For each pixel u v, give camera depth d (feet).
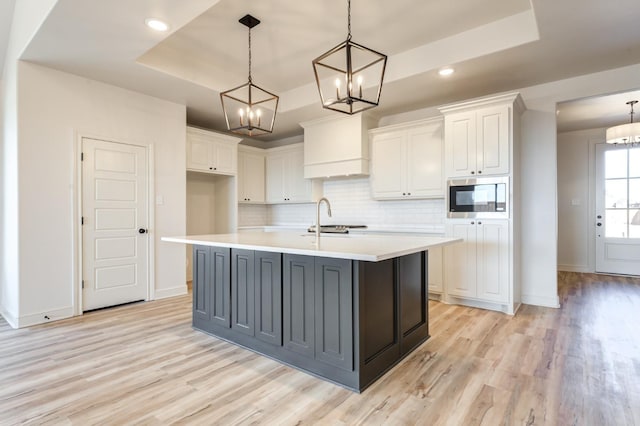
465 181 12.34
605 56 10.36
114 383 7.01
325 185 18.66
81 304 11.68
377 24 10.14
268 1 8.97
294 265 7.73
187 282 17.34
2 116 12.05
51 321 10.94
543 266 12.60
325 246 7.19
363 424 5.65
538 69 11.28
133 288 13.12
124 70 11.22
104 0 7.61
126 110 12.82
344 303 6.85
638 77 10.91
